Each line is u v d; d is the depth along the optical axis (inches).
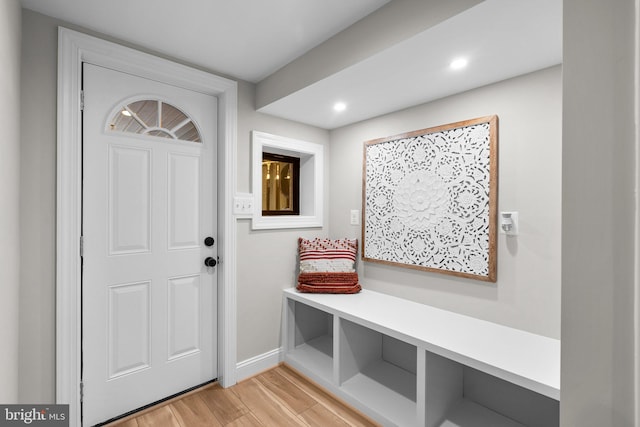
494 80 67.2
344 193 102.9
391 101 80.1
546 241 61.2
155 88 73.4
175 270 76.8
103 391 66.6
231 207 82.7
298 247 99.2
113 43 64.4
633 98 24.7
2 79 37.8
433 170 78.4
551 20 46.3
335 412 72.0
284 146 94.6
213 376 84.0
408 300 84.5
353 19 59.5
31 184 55.7
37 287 56.5
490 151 67.9
